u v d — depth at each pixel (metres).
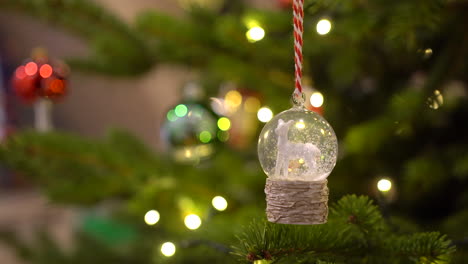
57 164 0.89
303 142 0.51
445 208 0.85
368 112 0.91
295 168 0.51
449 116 0.85
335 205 0.55
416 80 0.90
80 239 1.31
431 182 0.77
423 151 0.84
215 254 0.69
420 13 0.63
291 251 0.52
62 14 0.94
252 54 0.86
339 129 0.89
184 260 0.71
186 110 1.03
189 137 1.01
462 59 0.69
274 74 0.90
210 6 1.29
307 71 0.85
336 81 0.90
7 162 0.85
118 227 1.60
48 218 1.89
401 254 0.54
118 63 1.00
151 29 0.90
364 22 0.67
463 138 0.85
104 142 1.03
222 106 1.12
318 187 0.51
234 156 1.07
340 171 0.85
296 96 0.53
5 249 1.63
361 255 0.55
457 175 0.79
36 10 0.92
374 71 0.86
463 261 0.62
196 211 0.86
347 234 0.55
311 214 0.51
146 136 1.95
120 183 0.94
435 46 0.76
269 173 0.52
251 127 1.11
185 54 0.96
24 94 1.00
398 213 0.81
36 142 0.86
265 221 0.54
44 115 1.05
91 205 0.97
